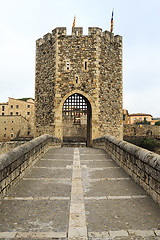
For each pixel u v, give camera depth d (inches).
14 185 185.3
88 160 321.1
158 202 145.8
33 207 141.6
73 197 160.6
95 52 622.5
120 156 274.7
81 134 1189.7
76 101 682.8
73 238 103.2
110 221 122.0
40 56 690.8
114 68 665.6
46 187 185.2
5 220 122.4
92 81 618.5
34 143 284.8
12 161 178.1
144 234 107.7
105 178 217.0
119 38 686.5
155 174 151.8
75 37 627.8
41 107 669.9
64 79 620.1
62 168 261.3
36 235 106.1
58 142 575.5
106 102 635.5
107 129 630.5
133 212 134.7
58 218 125.4
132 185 193.3
